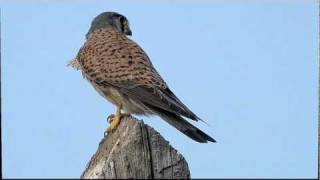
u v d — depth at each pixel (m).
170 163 7.35
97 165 7.43
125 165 7.27
